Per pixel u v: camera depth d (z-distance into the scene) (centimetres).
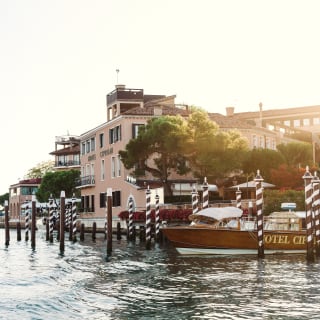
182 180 4988
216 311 1512
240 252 2930
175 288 1888
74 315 1491
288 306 1562
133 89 5781
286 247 2964
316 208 2731
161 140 4597
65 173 7756
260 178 2727
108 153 5753
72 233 4584
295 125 9588
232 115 6969
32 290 1898
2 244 4422
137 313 1502
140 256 3031
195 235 2920
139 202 4975
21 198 9988
